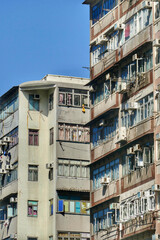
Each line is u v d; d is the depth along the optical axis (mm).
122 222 48125
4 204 62531
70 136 60562
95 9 54281
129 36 49594
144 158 46406
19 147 60844
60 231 58688
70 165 60062
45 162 60938
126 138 48750
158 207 44719
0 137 64250
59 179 59562
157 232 44562
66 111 60844
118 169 49688
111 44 51812
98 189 51844
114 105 50719
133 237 47188
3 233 61625
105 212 50688
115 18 51500
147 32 47406
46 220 59906
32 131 61312
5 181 62375
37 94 61812
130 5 49688
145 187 46281
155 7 47062
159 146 45375
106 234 50062
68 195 59531
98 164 52250
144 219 45719
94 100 53531
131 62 49125
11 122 62531
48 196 60188
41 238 59594
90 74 54094
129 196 47969
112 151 50125
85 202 59812
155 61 46469
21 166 60594
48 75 61906
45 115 61625
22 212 59875
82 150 60562
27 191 60281
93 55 54062
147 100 46969
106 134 51562
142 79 47500
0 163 63656
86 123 55656
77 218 59250
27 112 61469
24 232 59531
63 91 61094
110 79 50969
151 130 46188
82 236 58969
